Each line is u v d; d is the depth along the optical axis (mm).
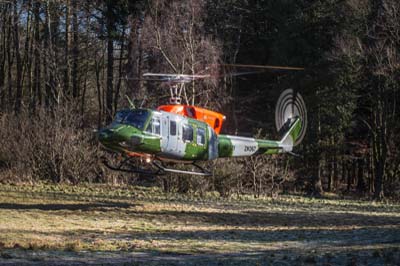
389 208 42938
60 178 47219
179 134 30266
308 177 63281
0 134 48781
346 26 59656
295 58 64562
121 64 71625
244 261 16109
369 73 59656
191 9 62500
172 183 45125
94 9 71438
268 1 71812
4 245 18484
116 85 74625
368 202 50531
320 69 63000
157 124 29328
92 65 75250
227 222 29625
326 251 18438
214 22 72375
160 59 61562
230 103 68062
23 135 47906
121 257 16859
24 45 76188
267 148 36562
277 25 70312
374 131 62031
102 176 49719
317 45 63906
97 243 19891
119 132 28109
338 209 40375
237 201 42156
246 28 75562
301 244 21047
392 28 57375
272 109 68062
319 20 63469
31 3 68438
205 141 32000
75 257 16609
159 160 31375
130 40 68062
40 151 47531
